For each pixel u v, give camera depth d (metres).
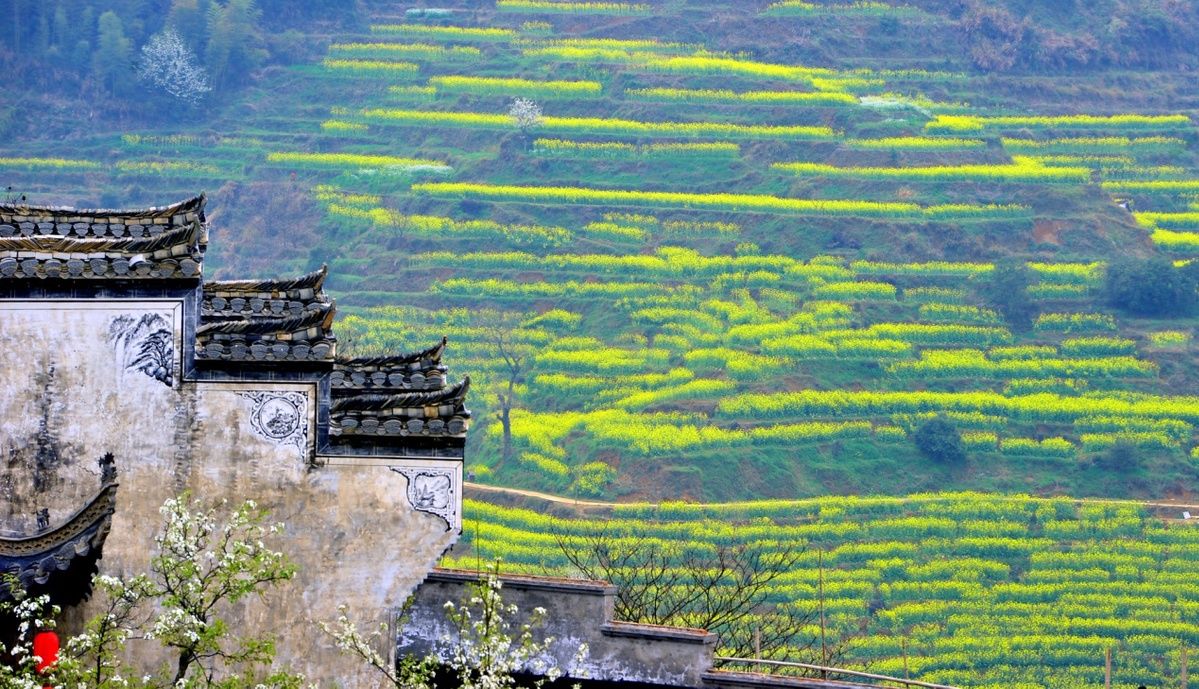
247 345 31.50
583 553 142.00
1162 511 171.12
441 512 31.84
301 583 31.56
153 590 28.72
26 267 31.00
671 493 171.00
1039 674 132.62
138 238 34.69
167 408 31.38
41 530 31.05
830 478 176.50
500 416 186.50
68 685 26.80
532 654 35.66
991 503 167.50
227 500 31.38
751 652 59.44
